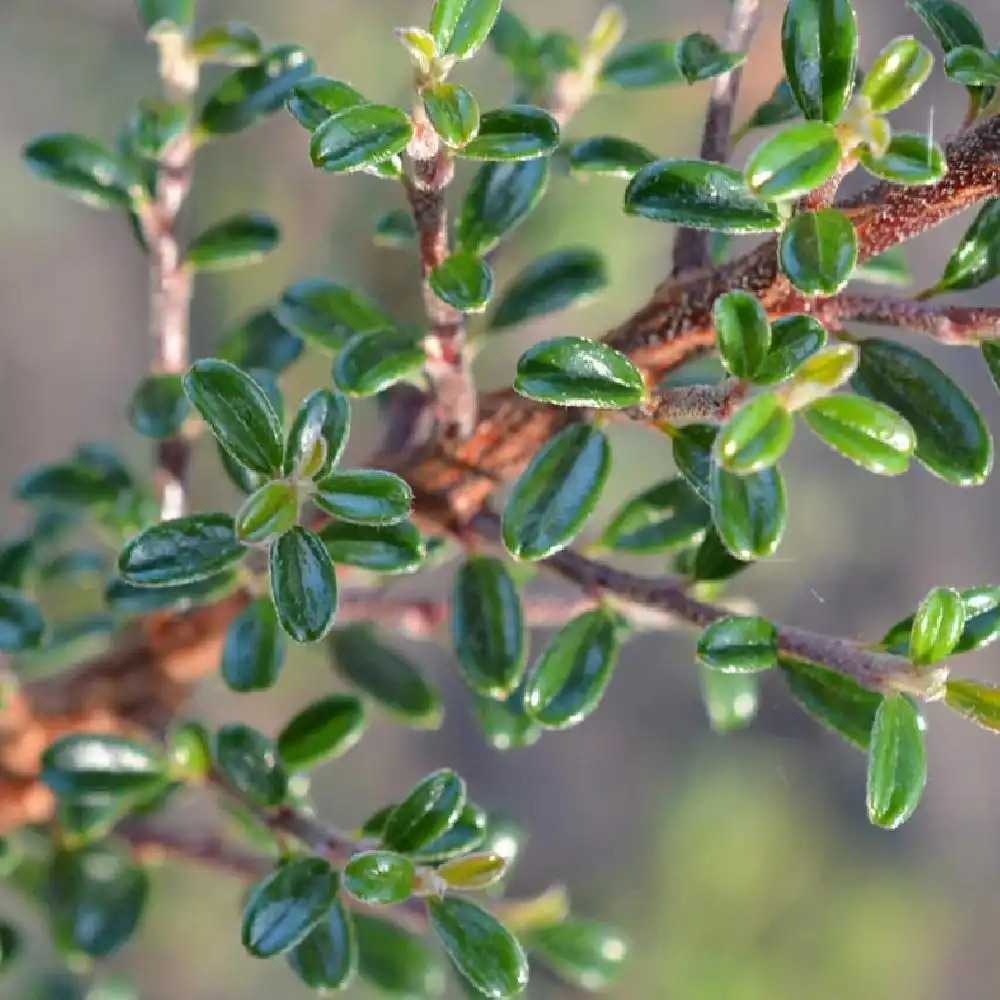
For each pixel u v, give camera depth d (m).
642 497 0.48
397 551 0.45
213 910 1.12
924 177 0.44
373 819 0.46
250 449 0.44
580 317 1.04
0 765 0.49
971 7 1.15
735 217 0.44
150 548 0.45
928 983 1.26
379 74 1.13
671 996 1.21
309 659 1.12
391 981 0.50
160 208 0.49
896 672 0.44
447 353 0.46
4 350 1.22
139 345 1.27
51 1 1.22
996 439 1.19
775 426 0.43
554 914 0.50
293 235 1.09
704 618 0.46
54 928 0.50
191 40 0.49
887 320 0.45
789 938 1.24
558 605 0.49
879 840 1.29
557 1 1.13
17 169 1.22
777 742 1.31
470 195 0.46
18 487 0.51
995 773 1.32
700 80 0.46
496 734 0.49
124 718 0.50
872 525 1.27
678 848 1.27
